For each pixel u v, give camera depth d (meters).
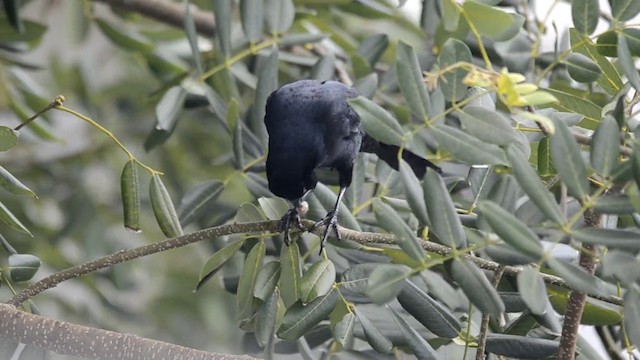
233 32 9.27
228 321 11.35
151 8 11.04
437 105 6.63
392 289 5.17
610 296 5.95
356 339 7.76
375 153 7.77
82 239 10.54
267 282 6.42
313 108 7.19
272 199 6.82
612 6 6.04
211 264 6.49
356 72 9.44
